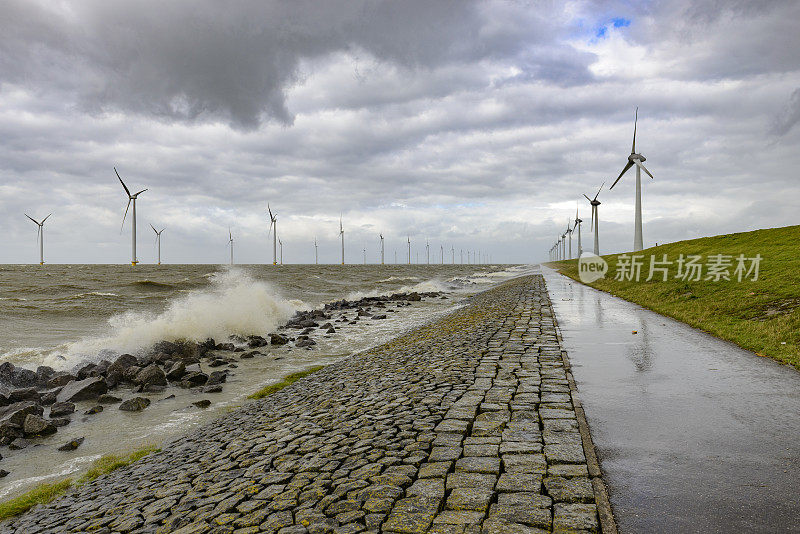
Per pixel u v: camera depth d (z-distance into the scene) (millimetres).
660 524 4453
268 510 5445
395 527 4566
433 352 14875
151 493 7117
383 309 41562
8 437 11125
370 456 6562
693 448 6242
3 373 16219
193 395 14898
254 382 16359
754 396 8547
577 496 4930
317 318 35500
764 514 4594
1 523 7172
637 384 9508
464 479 5473
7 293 50156
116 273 105000
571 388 9273
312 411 10023
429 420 7816
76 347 22344
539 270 118125
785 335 13172
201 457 8555
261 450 8031
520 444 6469
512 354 13047
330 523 4840
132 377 16953
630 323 18984
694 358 11977
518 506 4777
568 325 18641
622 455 6055
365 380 12367
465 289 67875
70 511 7164
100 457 9977
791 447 6215
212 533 5129
